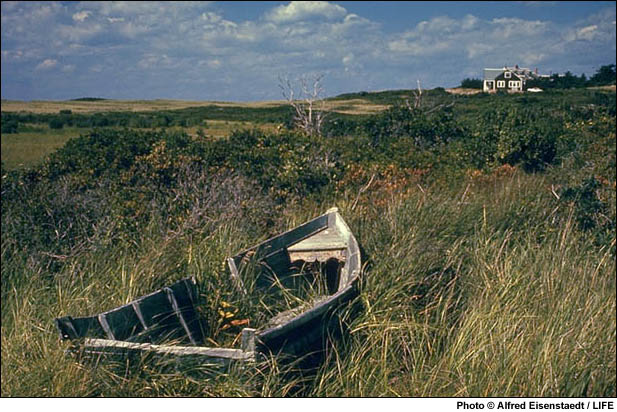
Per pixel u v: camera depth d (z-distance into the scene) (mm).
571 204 9531
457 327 6367
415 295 6551
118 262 7641
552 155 14289
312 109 17891
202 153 11062
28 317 6586
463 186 10984
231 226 8188
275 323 6176
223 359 5109
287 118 18953
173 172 10242
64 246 8227
